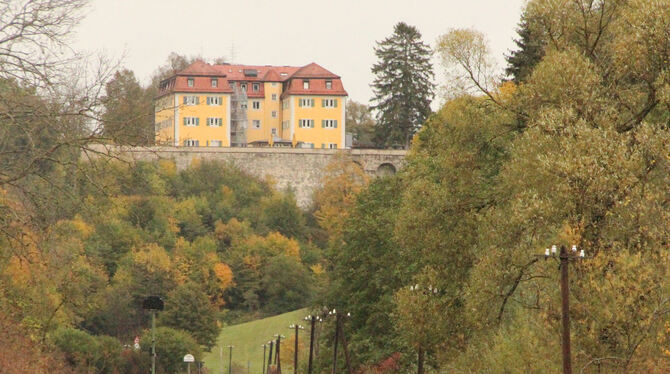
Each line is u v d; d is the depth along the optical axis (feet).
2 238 312.91
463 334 472.85
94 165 298.76
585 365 339.77
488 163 488.85
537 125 428.56
